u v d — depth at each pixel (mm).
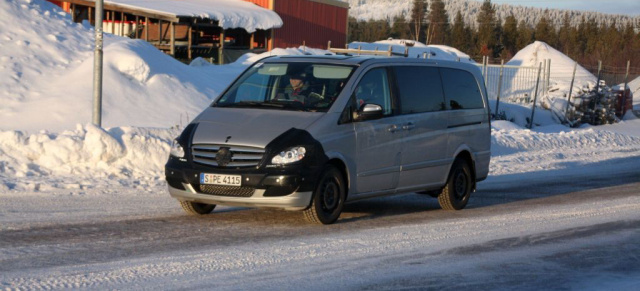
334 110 9555
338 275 7066
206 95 20688
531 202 12586
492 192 13789
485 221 10477
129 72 19672
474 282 7031
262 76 10188
